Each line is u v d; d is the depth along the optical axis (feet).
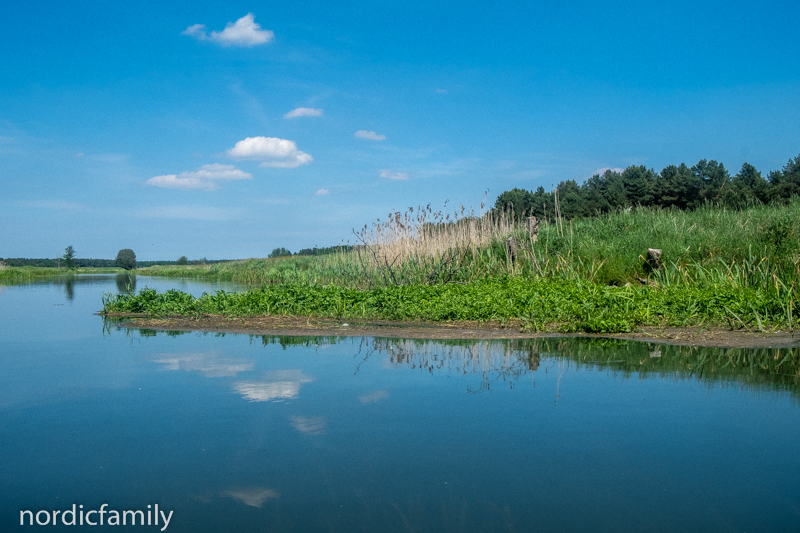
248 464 9.97
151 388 15.26
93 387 15.49
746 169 131.75
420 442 10.96
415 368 17.57
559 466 9.79
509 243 45.11
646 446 10.71
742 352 20.03
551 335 23.99
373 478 9.37
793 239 36.81
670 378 16.06
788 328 24.72
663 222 47.19
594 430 11.60
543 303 28.48
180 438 11.30
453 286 36.45
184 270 140.46
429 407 13.25
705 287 32.65
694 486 9.00
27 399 14.34
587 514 8.06
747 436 11.20
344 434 11.44
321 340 23.34
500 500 8.55
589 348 20.98
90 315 35.37
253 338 24.04
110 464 10.06
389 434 11.43
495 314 28.35
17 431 11.85
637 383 15.48
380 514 8.13
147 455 10.44
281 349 21.20
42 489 9.12
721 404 13.41
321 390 14.85
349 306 31.86
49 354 20.68
